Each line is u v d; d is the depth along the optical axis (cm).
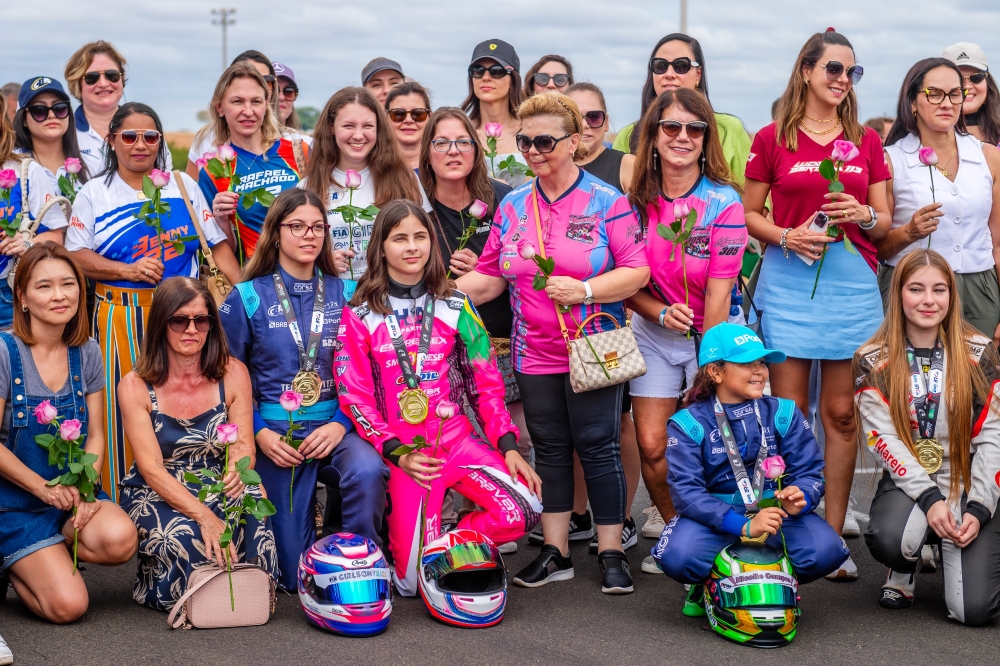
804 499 436
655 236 514
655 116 505
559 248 493
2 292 558
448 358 497
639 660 403
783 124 538
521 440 592
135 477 477
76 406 463
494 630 436
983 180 575
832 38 523
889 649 416
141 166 555
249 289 502
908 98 572
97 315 544
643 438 525
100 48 719
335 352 498
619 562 493
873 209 532
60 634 425
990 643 424
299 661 398
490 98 698
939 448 468
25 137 645
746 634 418
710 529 445
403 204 488
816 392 613
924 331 477
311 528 495
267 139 608
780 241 531
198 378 476
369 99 557
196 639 421
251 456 479
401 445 473
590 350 482
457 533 453
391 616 455
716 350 458
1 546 439
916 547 452
